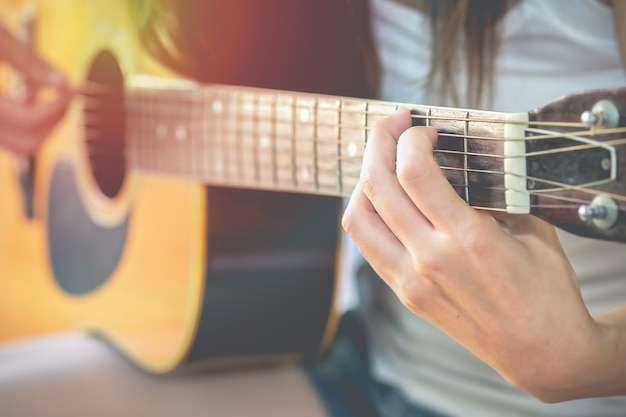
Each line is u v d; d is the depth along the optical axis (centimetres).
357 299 148
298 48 142
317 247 146
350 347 147
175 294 150
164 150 146
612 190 82
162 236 153
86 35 170
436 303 93
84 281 174
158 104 145
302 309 148
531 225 90
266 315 147
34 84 178
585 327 89
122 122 162
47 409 145
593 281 120
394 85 138
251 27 142
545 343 89
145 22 149
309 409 142
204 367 152
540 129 86
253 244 145
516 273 87
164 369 152
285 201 144
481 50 120
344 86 141
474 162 90
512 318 89
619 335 92
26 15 185
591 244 118
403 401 135
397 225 90
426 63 133
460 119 91
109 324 167
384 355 141
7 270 194
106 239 167
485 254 86
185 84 147
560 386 94
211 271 145
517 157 88
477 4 118
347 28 138
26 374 155
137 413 143
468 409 128
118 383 152
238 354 151
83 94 172
